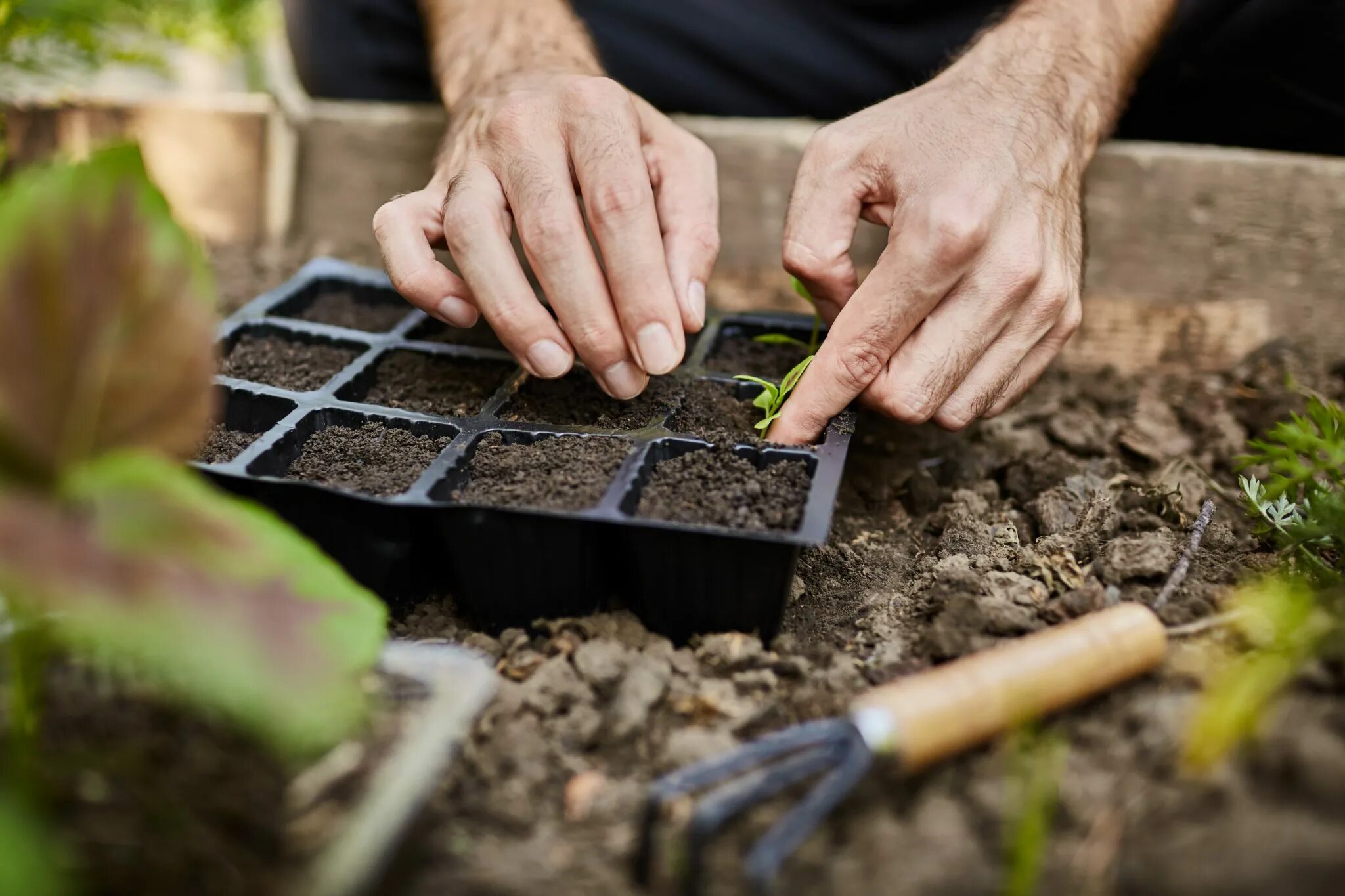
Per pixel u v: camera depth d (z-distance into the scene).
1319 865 0.37
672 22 0.71
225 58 0.96
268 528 0.38
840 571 0.51
